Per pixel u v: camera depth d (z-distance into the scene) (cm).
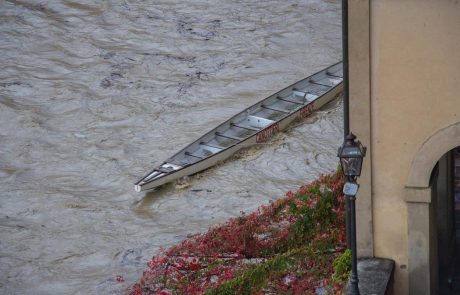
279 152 4125
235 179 3947
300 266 2266
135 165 4144
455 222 2753
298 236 2534
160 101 4759
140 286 2741
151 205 3812
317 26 5506
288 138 4231
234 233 2689
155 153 4247
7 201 3875
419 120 1981
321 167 4019
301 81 4656
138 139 4388
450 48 1925
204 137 4181
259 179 3934
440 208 2453
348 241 2130
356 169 1784
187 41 5394
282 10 5694
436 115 1969
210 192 3866
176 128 4475
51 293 3244
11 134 4450
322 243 2314
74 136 4428
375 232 2078
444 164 2425
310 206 2525
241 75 5009
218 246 2708
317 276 2198
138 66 5144
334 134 4278
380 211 2059
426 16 1923
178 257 2772
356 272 1848
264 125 4319
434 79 1952
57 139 4400
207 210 3747
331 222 2489
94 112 4662
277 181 3919
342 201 2492
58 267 3400
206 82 4944
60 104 4744
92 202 3850
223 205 3766
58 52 5312
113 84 4956
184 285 2578
